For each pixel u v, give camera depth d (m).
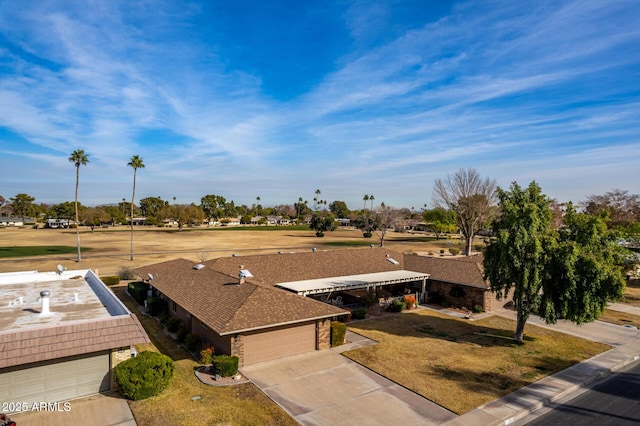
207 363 20.27
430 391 17.84
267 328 21.22
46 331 15.76
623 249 24.77
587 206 72.44
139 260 62.84
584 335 26.98
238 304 21.55
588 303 22.38
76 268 53.88
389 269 38.19
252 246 89.44
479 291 33.12
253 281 28.48
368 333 26.62
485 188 66.94
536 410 16.62
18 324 17.77
